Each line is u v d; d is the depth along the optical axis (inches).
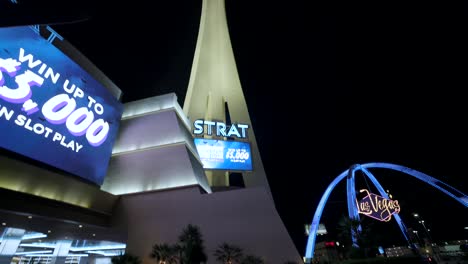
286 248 1179.9
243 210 1280.8
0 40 944.9
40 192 971.9
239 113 2317.9
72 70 1235.2
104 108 1406.3
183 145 1455.5
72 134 1165.1
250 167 2018.9
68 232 1004.6
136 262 1015.0
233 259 1167.6
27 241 995.9
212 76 2423.7
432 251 2074.3
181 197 1338.6
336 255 2738.7
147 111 1604.3
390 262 912.9
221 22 2632.9
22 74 994.1
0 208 820.6
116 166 1464.1
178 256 1109.7
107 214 1321.4
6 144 882.1
